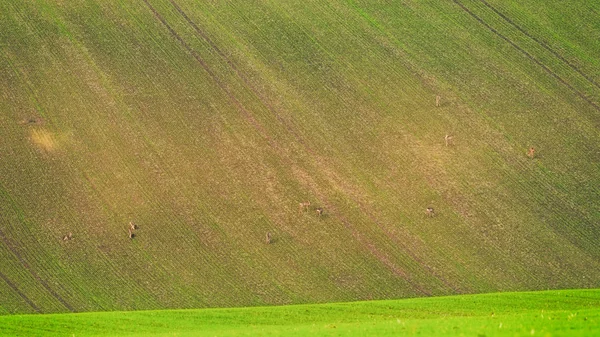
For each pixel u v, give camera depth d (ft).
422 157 268.62
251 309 195.93
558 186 255.91
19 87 294.25
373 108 288.92
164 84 297.94
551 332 140.46
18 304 212.23
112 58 308.60
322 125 281.54
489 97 294.05
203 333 166.91
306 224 242.99
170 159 267.80
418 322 157.89
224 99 291.99
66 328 184.24
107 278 222.69
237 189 256.32
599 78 303.07
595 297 194.80
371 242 236.02
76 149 271.08
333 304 198.80
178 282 221.25
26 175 261.24
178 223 243.19
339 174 262.26
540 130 279.49
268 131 278.87
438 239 236.63
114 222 244.01
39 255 231.30
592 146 272.31
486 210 247.29
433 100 292.40
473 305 191.11
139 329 181.16
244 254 231.71
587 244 233.14
